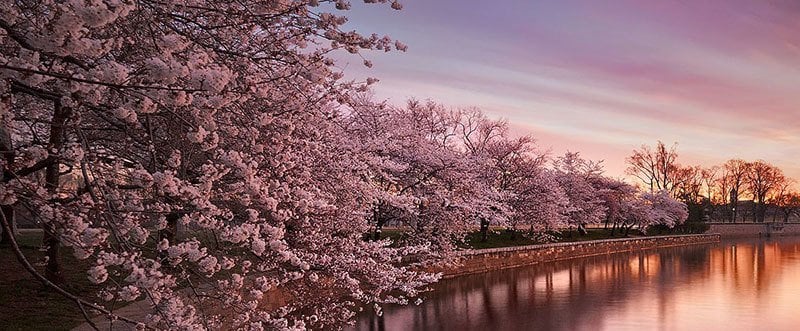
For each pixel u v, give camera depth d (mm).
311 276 8203
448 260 23047
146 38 5273
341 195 10695
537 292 23969
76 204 4445
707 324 18562
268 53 6227
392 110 23891
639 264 37125
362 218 12250
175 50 4625
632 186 54312
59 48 3570
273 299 12805
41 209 4289
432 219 22250
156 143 6082
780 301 22969
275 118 6445
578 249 40750
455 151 27312
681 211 61000
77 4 3379
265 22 5844
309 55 6574
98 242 4094
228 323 7438
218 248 6051
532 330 17016
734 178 92438
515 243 35281
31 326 8367
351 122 16203
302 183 7887
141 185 4656
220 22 5965
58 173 7418
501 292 23484
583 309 20562
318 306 11641
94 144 6770
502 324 17641
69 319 8773
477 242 33094
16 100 5562
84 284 10961
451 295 22016
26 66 3744
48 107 7156
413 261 21734
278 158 6398
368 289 12297
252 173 5023
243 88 5305
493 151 34188
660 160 76125
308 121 7941
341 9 5766
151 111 4176
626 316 19516
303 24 6188
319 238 10172
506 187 34125
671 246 56781
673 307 21328
